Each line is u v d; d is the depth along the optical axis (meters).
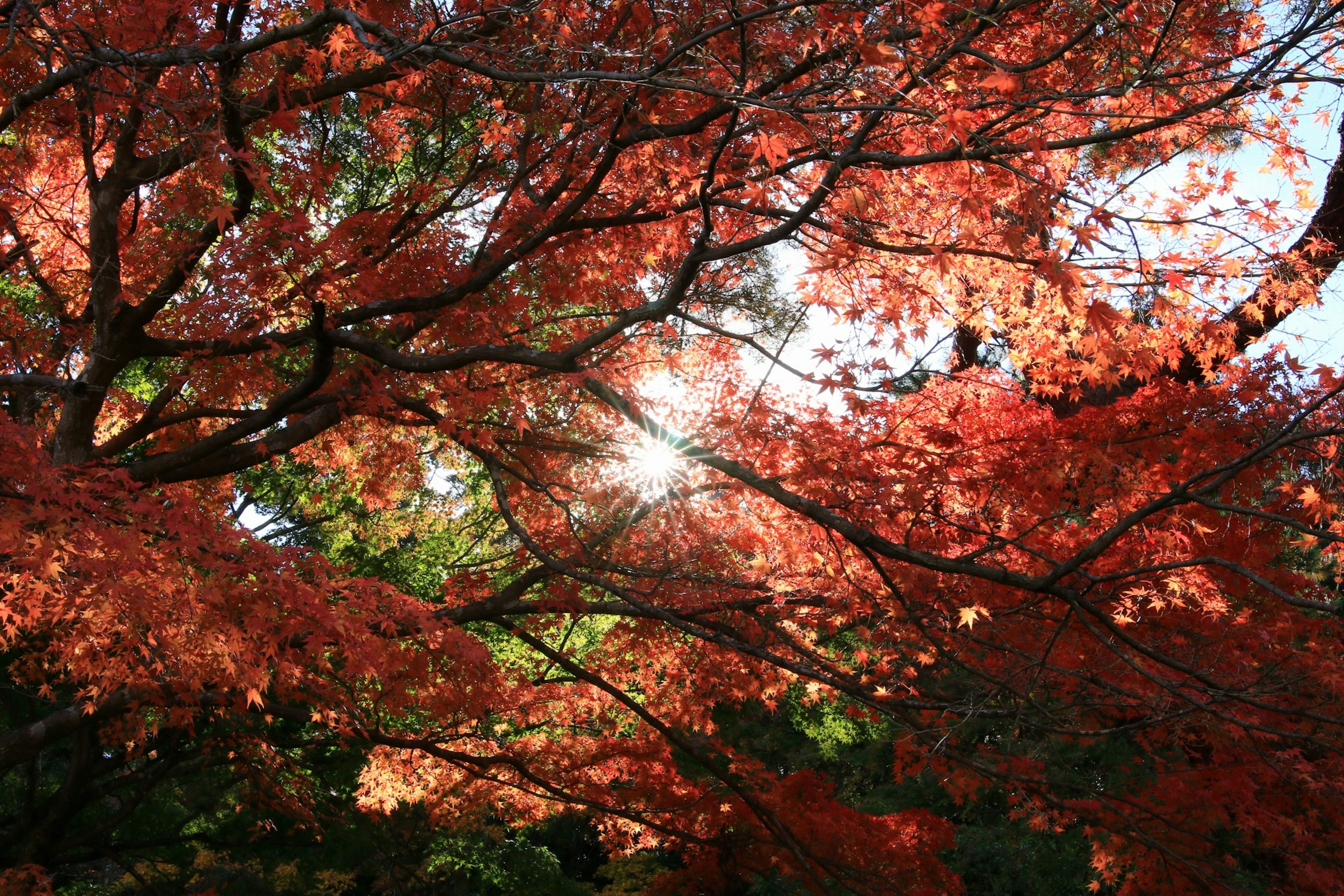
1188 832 5.87
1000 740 6.45
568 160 7.06
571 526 6.65
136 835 12.42
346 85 5.75
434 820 8.88
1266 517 3.69
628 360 8.27
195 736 9.95
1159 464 5.75
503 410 7.14
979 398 6.44
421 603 5.23
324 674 6.80
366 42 4.12
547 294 7.58
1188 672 4.19
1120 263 4.79
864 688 6.09
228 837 14.15
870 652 6.89
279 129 4.77
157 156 6.27
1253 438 5.59
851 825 6.89
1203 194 5.72
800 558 6.35
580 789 8.09
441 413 6.29
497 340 6.69
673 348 8.51
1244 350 7.45
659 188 6.77
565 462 8.04
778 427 5.44
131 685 5.54
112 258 6.10
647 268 7.99
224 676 5.05
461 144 9.16
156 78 5.78
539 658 10.59
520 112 6.93
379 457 8.69
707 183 4.83
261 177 4.38
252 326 5.89
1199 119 5.30
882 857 6.81
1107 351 4.41
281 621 4.70
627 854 8.56
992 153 3.85
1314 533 3.55
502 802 8.63
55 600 4.60
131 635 4.77
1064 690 6.12
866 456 5.10
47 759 13.52
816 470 5.08
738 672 7.74
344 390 6.52
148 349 6.19
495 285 7.47
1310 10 3.82
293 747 9.58
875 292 5.55
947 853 13.29
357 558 13.47
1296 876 5.71
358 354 6.81
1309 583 5.82
